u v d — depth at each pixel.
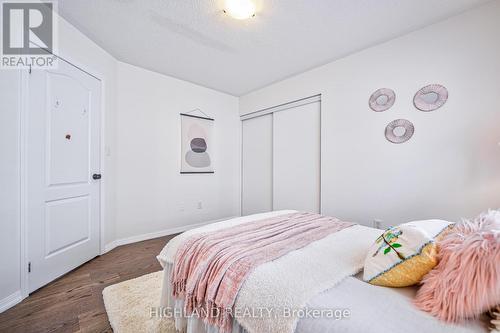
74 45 2.05
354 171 2.49
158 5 1.78
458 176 1.88
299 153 3.12
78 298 1.60
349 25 2.02
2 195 1.45
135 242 2.84
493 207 1.73
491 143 1.74
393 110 2.21
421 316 0.65
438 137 1.97
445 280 0.67
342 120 2.59
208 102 3.62
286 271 0.88
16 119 1.53
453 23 1.89
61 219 1.93
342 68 2.60
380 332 0.59
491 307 0.59
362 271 0.94
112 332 1.27
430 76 2.00
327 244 1.17
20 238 1.55
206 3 1.75
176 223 3.25
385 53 2.27
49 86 1.81
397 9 1.82
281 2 1.74
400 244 0.84
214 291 0.92
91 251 2.29
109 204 2.56
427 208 2.02
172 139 3.21
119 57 2.63
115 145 2.67
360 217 2.44
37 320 1.36
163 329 1.27
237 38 2.24
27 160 1.61
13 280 1.51
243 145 4.03
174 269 1.21
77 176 2.11
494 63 1.72
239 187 4.06
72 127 2.04
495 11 1.71
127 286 1.73
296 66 2.84
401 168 2.17
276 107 3.41
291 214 1.86
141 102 2.90
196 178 3.48
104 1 1.74
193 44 2.35
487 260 0.60
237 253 1.03
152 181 3.01
